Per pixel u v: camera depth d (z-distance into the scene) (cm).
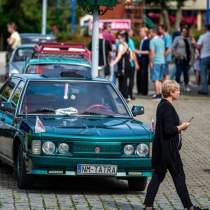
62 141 1614
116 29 5181
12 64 3788
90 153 1619
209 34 3781
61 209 1482
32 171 1616
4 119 1870
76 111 1808
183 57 3956
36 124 1628
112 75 3478
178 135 1439
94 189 1734
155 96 3594
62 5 10756
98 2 2258
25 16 10531
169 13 10825
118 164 1628
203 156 2212
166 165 1433
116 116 1817
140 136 1650
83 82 1881
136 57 3838
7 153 1816
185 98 3656
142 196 1661
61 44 3194
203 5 10594
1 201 1540
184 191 1437
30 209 1473
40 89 1845
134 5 9369
